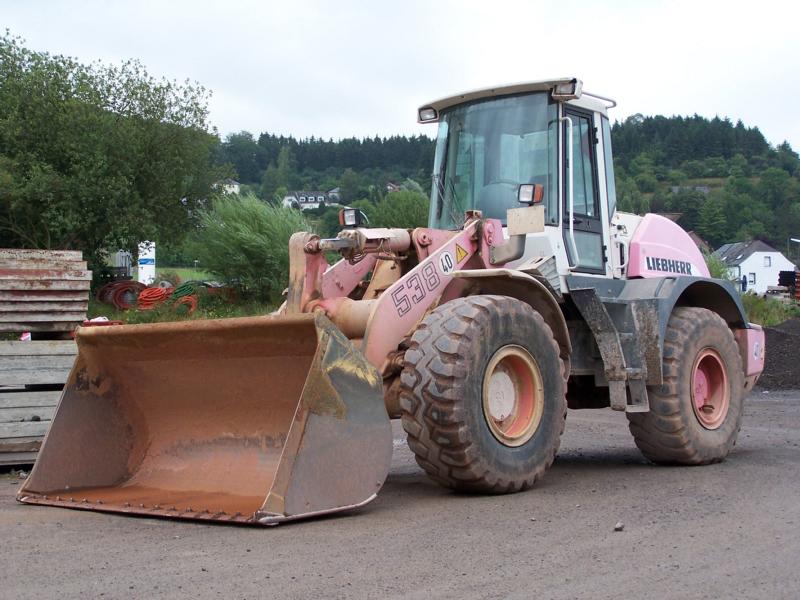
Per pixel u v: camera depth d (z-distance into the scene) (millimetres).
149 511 5070
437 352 5531
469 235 6469
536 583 3820
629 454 8336
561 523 4957
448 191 7320
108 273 28828
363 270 6688
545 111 7023
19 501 5590
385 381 5895
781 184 102625
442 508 5352
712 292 8102
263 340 5332
